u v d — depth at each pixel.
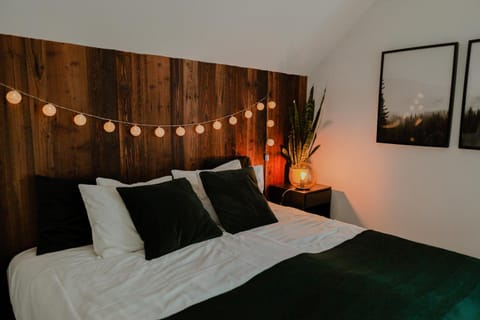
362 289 1.40
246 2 2.35
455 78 2.51
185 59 2.64
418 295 1.38
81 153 2.23
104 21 2.05
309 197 3.14
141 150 2.50
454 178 2.61
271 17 2.58
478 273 1.61
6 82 1.91
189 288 1.45
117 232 1.86
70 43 2.10
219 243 1.97
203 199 2.34
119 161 2.40
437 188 2.71
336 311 1.25
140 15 2.11
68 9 1.90
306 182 3.24
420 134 2.73
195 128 2.78
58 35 2.02
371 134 3.09
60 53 2.08
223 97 2.94
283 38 2.87
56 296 1.40
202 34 2.47
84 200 1.94
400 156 2.91
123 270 1.63
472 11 2.42
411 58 2.73
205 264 1.70
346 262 1.70
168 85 2.58
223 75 2.91
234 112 3.04
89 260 1.74
